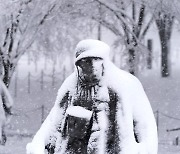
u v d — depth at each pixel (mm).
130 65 23016
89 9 24516
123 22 22344
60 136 5766
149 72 36031
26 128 22922
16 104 27859
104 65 5727
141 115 5641
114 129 5582
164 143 18562
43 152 5641
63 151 5664
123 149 5438
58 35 27141
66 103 5859
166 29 27219
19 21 19484
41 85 31875
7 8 18875
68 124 5621
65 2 22672
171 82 31484
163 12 23156
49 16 21891
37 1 19828
